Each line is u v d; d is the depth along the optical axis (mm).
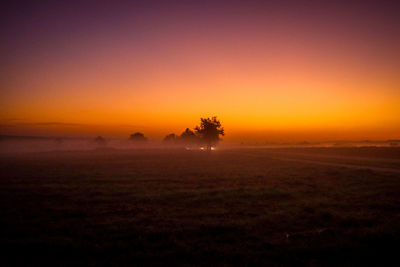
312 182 19719
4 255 6879
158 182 20609
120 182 20688
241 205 12711
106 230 8977
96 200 13961
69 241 7797
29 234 8594
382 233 8125
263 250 7203
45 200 14070
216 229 9047
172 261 6586
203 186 18609
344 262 6469
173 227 9281
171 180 21672
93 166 34844
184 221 9969
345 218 10047
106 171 28516
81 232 8750
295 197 14438
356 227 9148
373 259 6633
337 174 23984
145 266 6289
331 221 9898
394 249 7172
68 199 14289
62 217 10711
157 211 11609
